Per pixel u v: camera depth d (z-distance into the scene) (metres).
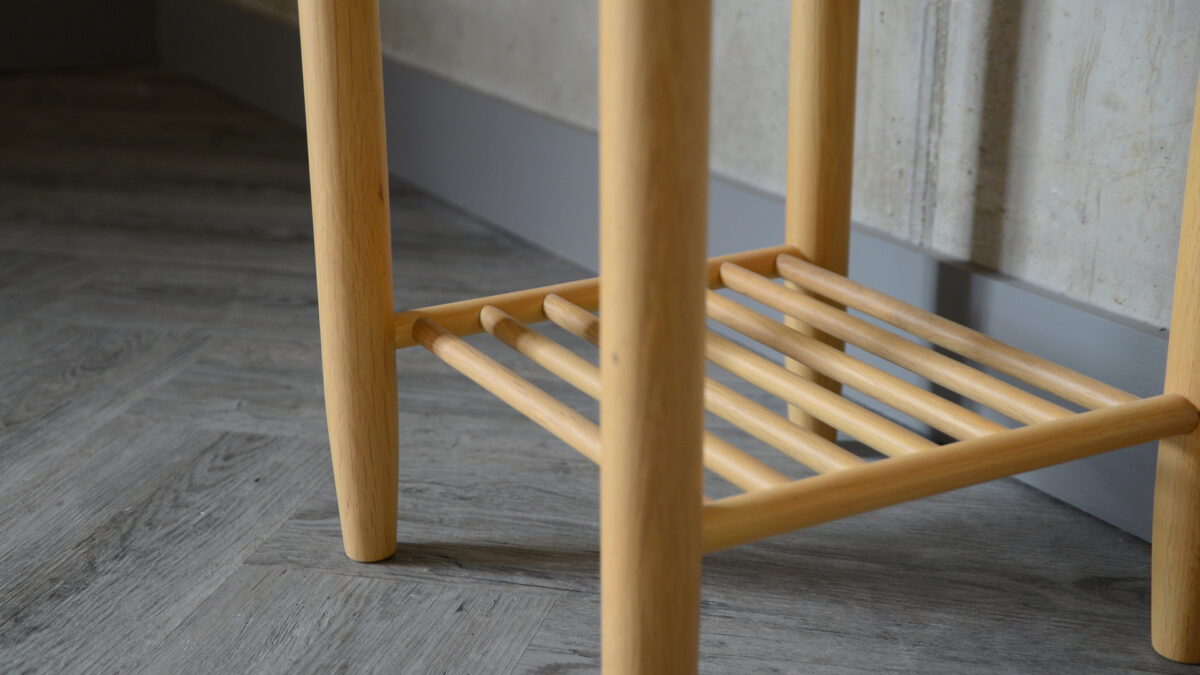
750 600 0.77
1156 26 0.78
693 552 0.51
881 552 0.83
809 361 0.72
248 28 2.39
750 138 1.19
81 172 1.93
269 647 0.72
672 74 0.44
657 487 0.49
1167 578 0.69
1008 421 0.94
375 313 0.76
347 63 0.71
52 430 1.02
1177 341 0.65
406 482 0.94
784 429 0.62
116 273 1.46
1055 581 0.79
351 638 0.73
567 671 0.70
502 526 0.87
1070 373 0.68
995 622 0.75
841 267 0.92
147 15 2.80
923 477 0.57
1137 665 0.70
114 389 1.11
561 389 1.12
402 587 0.79
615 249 0.47
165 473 0.95
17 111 2.34
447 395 1.11
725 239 1.23
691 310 0.48
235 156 2.05
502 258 1.52
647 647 0.52
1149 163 0.80
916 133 0.99
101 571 0.81
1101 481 0.86
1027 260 0.92
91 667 0.70
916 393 0.65
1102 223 0.85
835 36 0.86
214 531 0.86
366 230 0.74
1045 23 0.86
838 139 0.89
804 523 0.54
